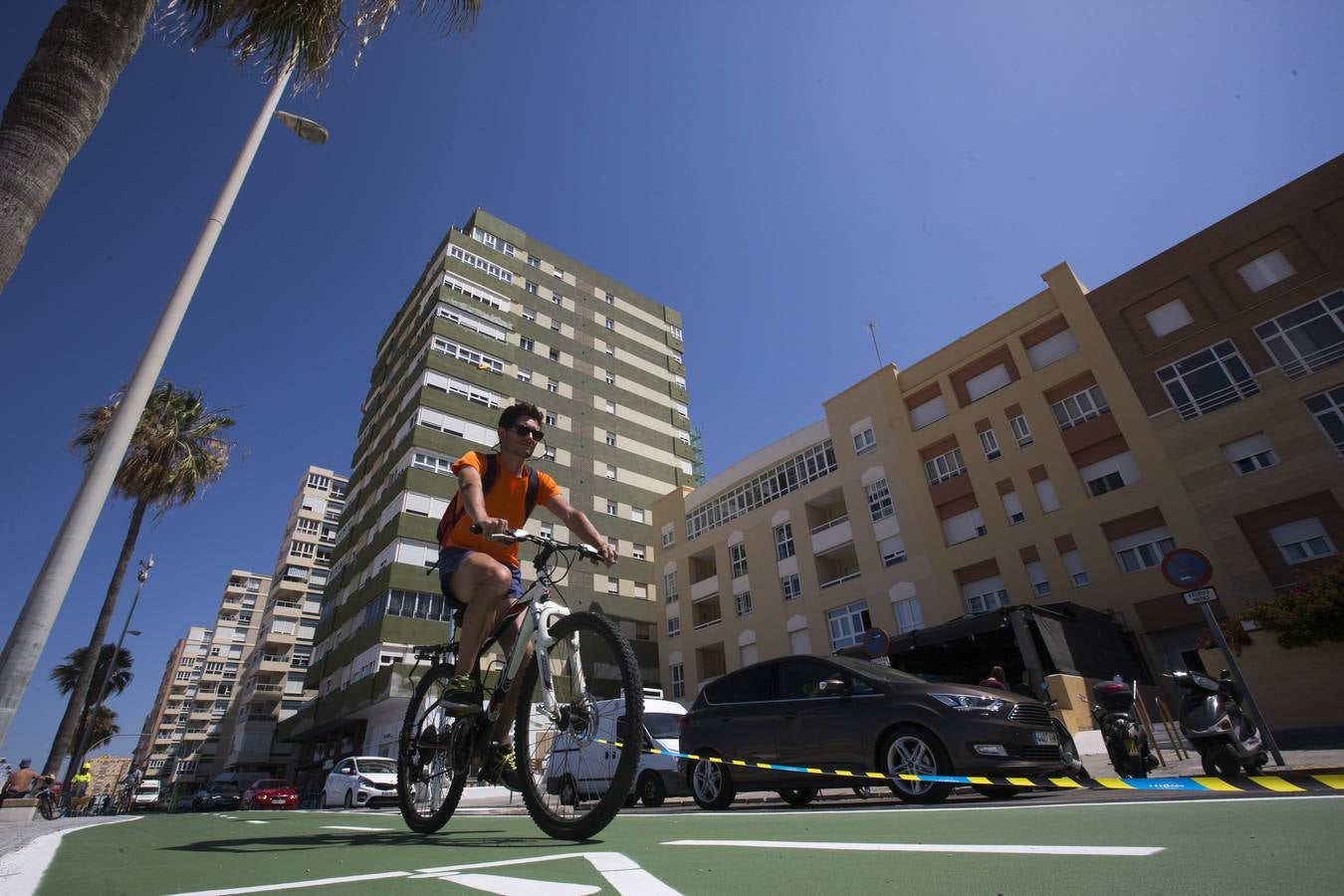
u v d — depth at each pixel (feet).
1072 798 16.79
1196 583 26.14
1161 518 68.80
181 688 305.53
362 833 12.73
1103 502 72.74
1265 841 7.14
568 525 11.74
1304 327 64.59
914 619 85.61
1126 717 23.94
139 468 72.18
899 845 8.21
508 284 154.71
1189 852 6.68
